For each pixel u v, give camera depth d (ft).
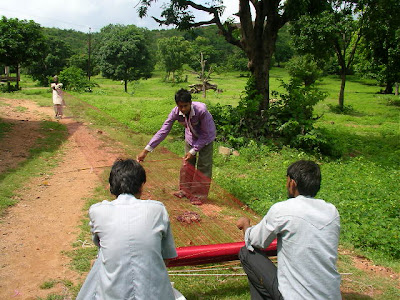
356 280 13.33
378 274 14.02
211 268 12.89
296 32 67.56
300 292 7.79
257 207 18.61
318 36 64.08
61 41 179.42
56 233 15.53
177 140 33.14
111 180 8.29
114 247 7.29
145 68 151.94
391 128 53.01
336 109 70.18
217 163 28.89
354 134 47.32
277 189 22.13
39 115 42.45
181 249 10.37
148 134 32.68
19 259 13.42
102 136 24.47
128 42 140.77
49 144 28.96
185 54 198.29
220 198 14.30
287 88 39.42
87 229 15.96
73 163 25.17
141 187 8.35
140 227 7.43
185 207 12.78
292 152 33.73
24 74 213.46
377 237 16.29
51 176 22.61
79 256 13.75
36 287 11.90
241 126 36.73
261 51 38.32
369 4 53.78
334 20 64.28
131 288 7.16
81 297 7.75
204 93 100.99
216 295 11.55
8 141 29.63
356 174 27.53
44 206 18.20
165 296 7.48
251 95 38.50
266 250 10.89
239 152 32.81
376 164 32.14
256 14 37.93
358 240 16.44
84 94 84.64
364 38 73.31
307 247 7.86
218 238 11.19
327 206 8.41
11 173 22.31
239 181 23.20
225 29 39.99
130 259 7.24
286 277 8.05
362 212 19.03
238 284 12.20
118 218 7.52
